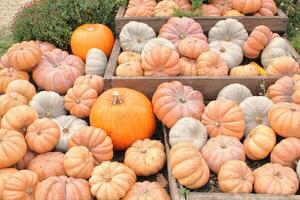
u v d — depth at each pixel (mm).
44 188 1795
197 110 2207
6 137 1943
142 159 2049
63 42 2969
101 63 2631
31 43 2598
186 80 2359
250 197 1736
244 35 2705
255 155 1996
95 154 2053
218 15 2973
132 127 2162
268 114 2105
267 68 2451
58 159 1996
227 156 1950
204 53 2438
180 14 2855
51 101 2338
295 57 2637
